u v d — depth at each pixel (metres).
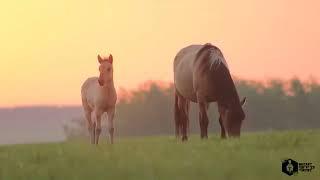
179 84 21.53
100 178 8.83
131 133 126.94
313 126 122.31
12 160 13.15
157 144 16.89
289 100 121.75
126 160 11.30
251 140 15.29
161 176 8.64
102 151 14.66
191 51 21.41
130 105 126.81
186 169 9.34
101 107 19.70
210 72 18.56
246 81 123.00
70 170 9.95
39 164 11.73
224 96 18.25
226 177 8.30
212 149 13.17
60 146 19.08
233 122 17.78
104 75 19.56
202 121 19.12
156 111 126.25
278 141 14.53
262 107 120.69
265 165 9.45
